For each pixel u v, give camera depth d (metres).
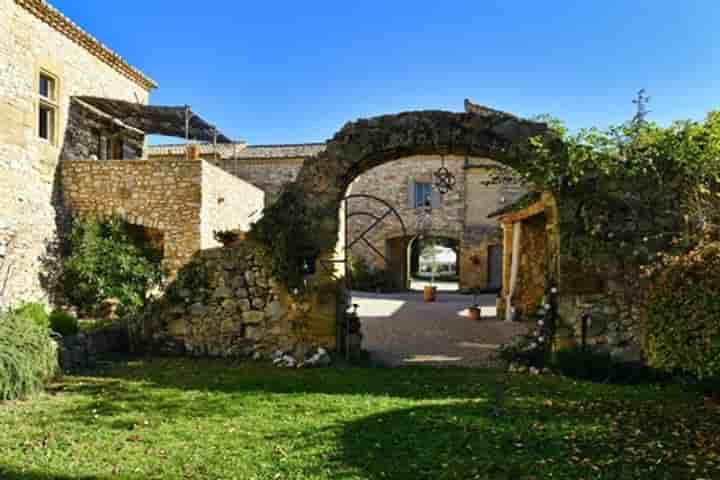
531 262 11.41
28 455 3.33
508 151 6.33
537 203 9.09
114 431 3.82
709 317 4.01
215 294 7.02
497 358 7.13
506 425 3.93
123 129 13.62
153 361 6.63
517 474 3.04
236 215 13.04
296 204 6.71
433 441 3.58
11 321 5.25
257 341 6.86
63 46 11.43
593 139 6.12
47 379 5.30
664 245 5.84
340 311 6.84
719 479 2.94
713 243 4.39
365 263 20.17
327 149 6.69
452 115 6.44
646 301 4.78
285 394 4.93
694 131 5.75
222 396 4.85
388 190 20.25
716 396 4.78
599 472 3.05
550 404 4.54
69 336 6.29
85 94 12.30
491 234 19.47
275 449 3.45
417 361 7.00
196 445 3.54
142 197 11.02
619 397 4.80
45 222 10.66
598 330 6.01
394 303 15.27
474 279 19.62
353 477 3.00
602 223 6.05
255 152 20.17
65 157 11.50
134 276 10.67
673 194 5.87
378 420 4.07
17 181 10.03
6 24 9.77
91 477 3.00
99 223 11.00
